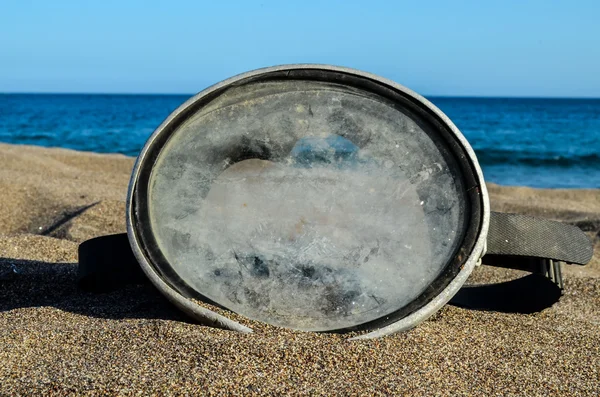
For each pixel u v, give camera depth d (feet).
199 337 1.32
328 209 1.42
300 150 1.44
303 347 1.30
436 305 1.37
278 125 1.45
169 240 1.41
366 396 1.19
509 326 1.53
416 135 1.43
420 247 1.40
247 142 1.44
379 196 1.42
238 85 1.45
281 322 1.38
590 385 1.29
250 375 1.22
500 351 1.39
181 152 1.44
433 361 1.31
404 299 1.38
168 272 1.39
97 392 1.17
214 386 1.19
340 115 1.45
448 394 1.22
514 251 1.52
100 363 1.25
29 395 1.17
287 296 1.39
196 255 1.41
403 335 1.38
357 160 1.44
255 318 1.38
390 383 1.22
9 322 1.45
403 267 1.39
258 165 1.44
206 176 1.44
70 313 1.50
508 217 1.52
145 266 1.38
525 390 1.25
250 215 1.43
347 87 1.46
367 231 1.41
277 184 1.44
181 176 1.44
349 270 1.40
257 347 1.29
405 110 1.44
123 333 1.36
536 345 1.44
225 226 1.42
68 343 1.34
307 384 1.21
